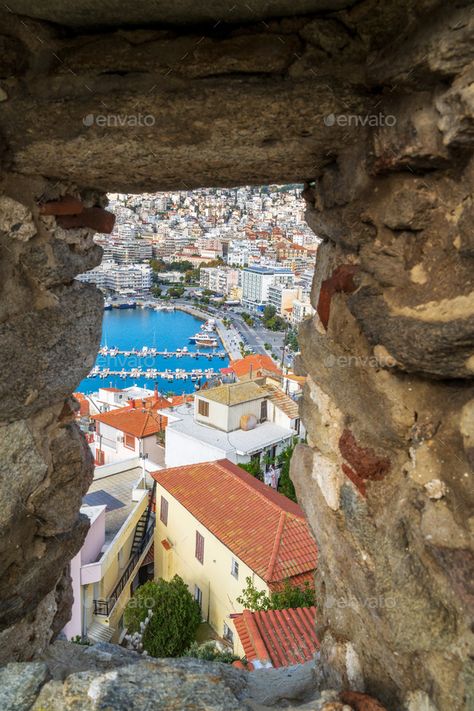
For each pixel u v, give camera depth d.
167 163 1.96
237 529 12.01
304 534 11.62
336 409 1.96
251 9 1.63
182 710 1.56
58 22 1.75
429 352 1.46
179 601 10.62
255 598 10.05
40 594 2.44
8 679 1.67
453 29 1.33
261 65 1.70
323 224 2.01
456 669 1.45
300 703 2.12
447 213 1.51
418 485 1.54
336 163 1.91
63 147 1.87
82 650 2.71
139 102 1.75
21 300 2.07
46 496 2.31
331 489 1.98
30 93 1.81
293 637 6.88
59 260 2.16
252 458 18.28
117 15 1.69
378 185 1.71
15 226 2.03
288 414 19.55
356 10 1.60
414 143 1.51
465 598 1.38
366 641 1.85
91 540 11.36
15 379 2.06
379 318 1.64
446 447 1.50
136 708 1.56
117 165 1.98
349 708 1.66
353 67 1.67
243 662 6.59
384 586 1.67
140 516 14.15
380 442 1.72
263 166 1.99
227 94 1.71
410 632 1.56
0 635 2.27
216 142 1.81
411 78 1.49
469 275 1.42
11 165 1.97
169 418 20.78
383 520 1.68
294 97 1.69
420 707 1.59
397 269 1.63
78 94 1.78
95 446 22.56
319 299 2.03
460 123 1.37
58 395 2.27
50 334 2.16
